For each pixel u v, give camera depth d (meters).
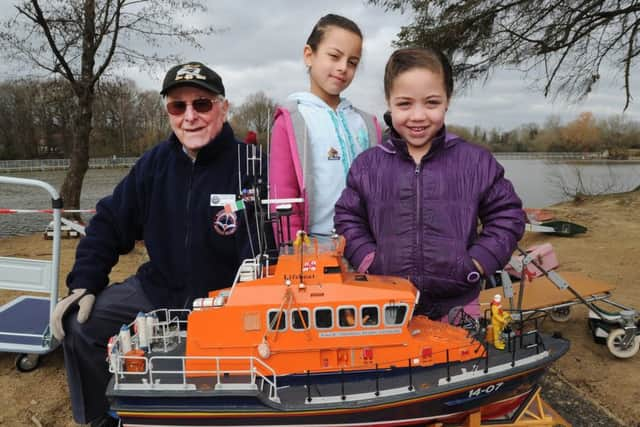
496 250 3.64
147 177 4.80
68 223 8.08
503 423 3.83
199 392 3.34
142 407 3.38
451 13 17.45
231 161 4.76
